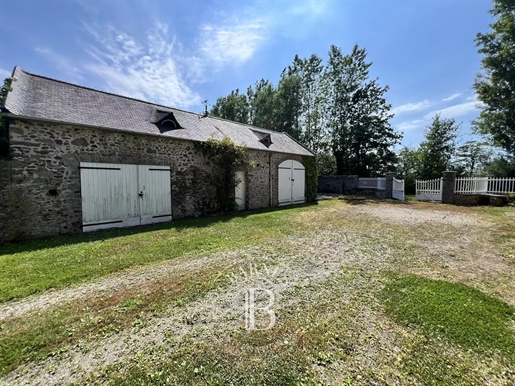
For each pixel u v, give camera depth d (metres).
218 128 10.96
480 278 3.47
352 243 5.23
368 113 21.47
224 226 6.94
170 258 4.30
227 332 2.26
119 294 3.00
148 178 7.51
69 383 1.71
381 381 1.70
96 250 4.67
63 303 2.79
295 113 25.11
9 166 5.31
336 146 22.70
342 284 3.28
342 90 22.00
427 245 5.07
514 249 4.74
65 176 6.01
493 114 14.94
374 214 9.01
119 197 6.88
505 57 13.72
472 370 1.80
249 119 32.56
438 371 1.79
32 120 5.52
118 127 6.81
